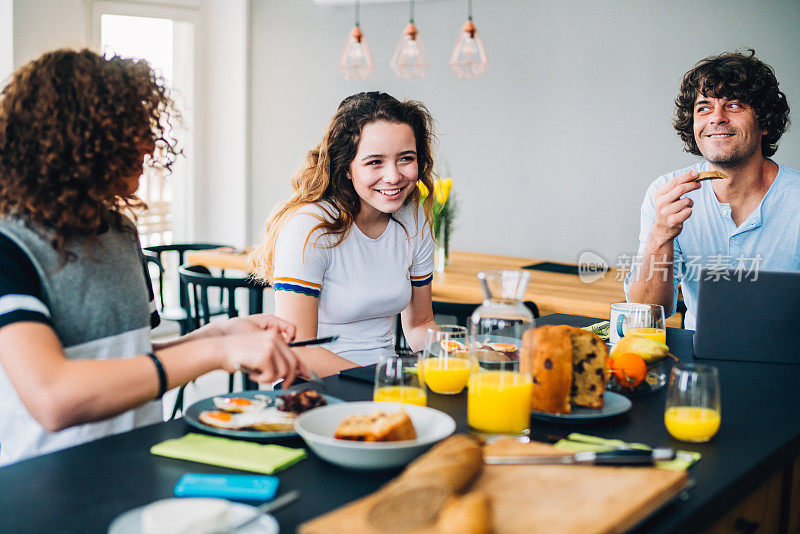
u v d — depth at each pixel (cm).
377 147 195
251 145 538
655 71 418
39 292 125
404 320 232
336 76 511
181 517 84
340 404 121
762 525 133
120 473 108
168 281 539
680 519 97
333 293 206
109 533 88
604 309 309
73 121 119
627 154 432
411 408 122
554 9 443
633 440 125
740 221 241
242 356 119
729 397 150
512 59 459
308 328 200
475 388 125
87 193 125
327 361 191
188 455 113
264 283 321
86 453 116
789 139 386
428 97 489
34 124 119
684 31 408
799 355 176
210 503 88
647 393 152
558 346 131
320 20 510
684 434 124
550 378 132
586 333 135
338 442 105
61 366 111
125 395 112
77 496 101
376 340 212
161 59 519
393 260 211
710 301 179
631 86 426
